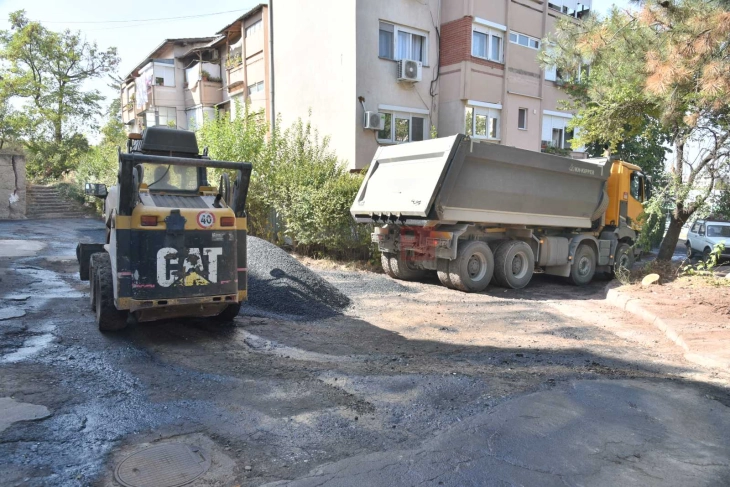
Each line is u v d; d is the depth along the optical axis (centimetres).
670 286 1064
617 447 389
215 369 555
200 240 637
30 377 507
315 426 418
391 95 1816
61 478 333
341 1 1753
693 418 444
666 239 1419
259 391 493
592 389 510
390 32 1809
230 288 659
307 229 1402
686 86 842
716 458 375
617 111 1234
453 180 996
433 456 370
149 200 652
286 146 1591
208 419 429
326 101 1853
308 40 1934
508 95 2034
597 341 712
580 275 1268
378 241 1179
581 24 1088
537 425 424
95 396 469
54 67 3394
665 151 2094
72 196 2750
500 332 754
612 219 1359
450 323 802
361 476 341
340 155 1794
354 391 497
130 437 393
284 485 329
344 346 660
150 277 612
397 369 567
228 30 2545
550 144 2269
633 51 963
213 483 332
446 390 498
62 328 681
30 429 398
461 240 1100
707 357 607
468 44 1867
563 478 343
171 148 725
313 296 872
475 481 338
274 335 698
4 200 2389
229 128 1658
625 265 1388
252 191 1582
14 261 1245
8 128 3089
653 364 606
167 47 3216
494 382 526
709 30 744
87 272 897
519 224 1157
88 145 3478
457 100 1906
